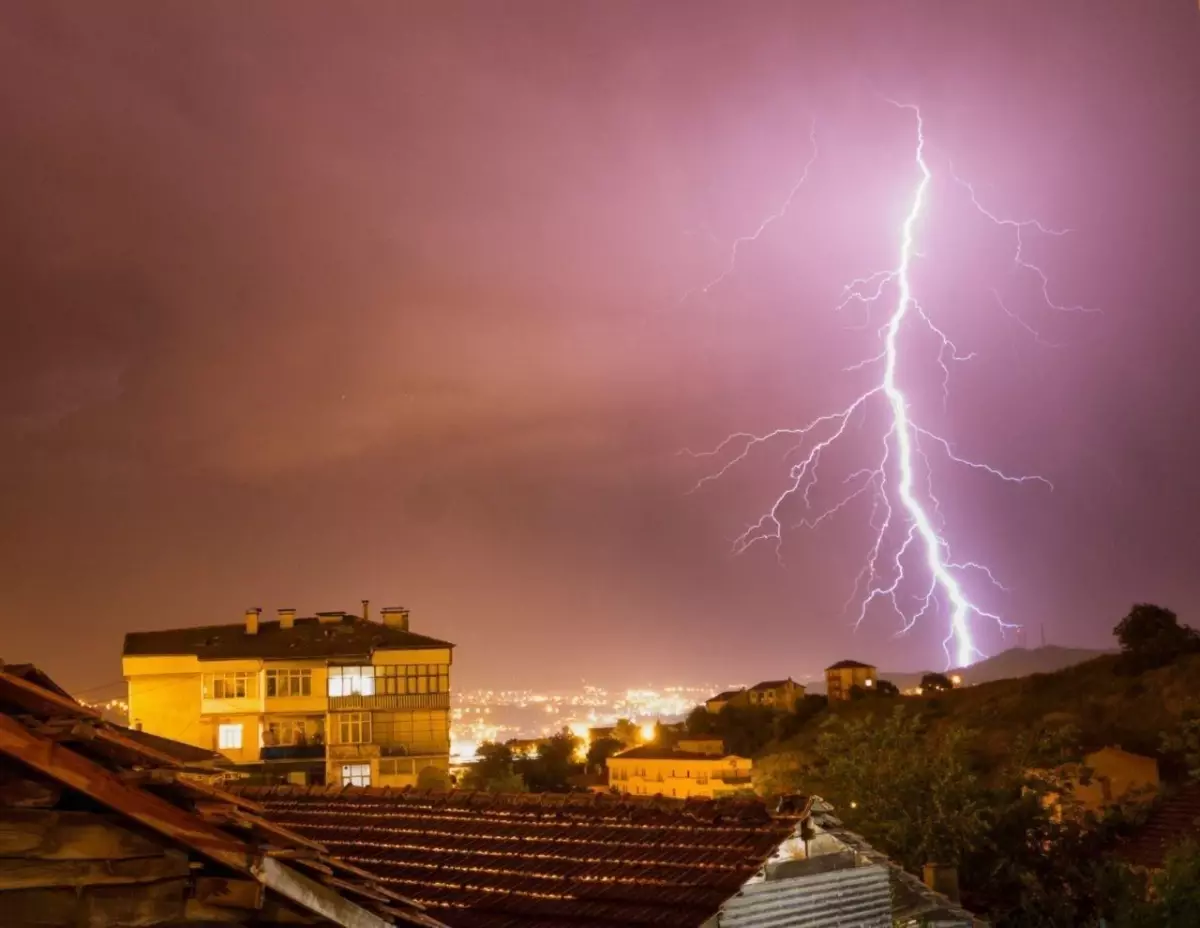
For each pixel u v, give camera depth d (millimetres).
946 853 18344
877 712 69562
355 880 6793
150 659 49125
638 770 64375
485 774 66125
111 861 5848
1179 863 17359
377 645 51406
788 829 10578
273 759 49000
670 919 9219
